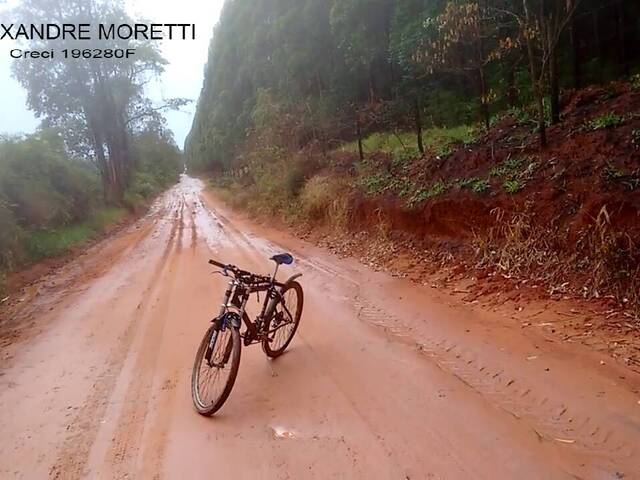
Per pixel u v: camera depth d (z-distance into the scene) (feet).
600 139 23.31
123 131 111.55
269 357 17.39
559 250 20.67
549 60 28.99
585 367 13.96
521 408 12.67
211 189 153.79
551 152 25.17
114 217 79.46
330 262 32.86
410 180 34.96
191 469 11.23
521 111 33.12
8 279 35.19
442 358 16.19
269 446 11.92
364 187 40.34
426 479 10.23
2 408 14.99
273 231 51.78
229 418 13.39
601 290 17.88
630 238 18.01
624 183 19.81
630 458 10.30
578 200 21.12
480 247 24.58
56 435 13.16
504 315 18.76
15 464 11.96
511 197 24.34
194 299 25.99
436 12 41.29
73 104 93.50
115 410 14.34
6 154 51.49
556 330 16.52
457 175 30.01
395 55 50.44
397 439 11.80
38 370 17.90
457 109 47.01
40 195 50.44
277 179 61.82
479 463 10.61
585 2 39.32
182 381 15.90
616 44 39.34
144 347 19.40
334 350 17.75
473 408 12.91
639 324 15.62
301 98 79.46
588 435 11.22
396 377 15.15
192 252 42.42
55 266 42.47
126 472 11.32
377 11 56.13
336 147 62.90
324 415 13.21
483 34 34.83
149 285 30.71
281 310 17.11
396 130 50.80
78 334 21.86
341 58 70.95
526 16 28.04
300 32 80.43
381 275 27.53
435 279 24.66
